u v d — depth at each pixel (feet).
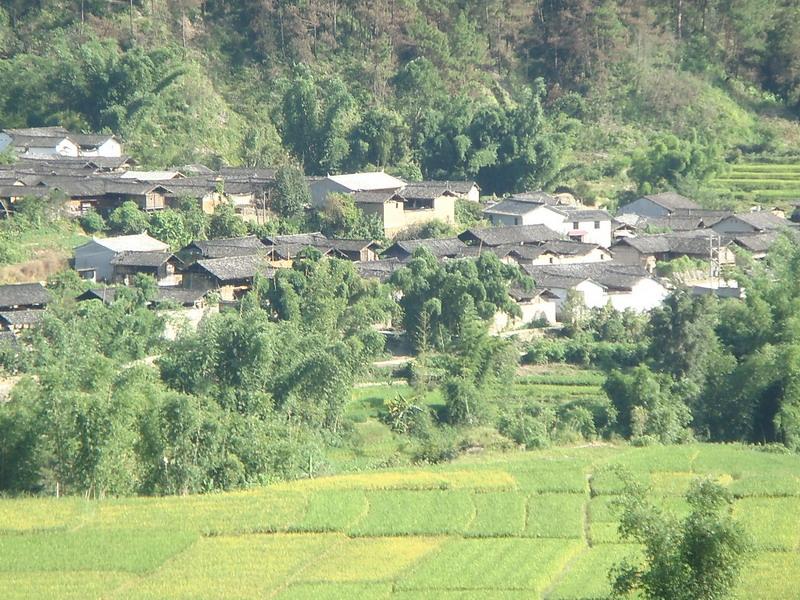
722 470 611.06
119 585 453.58
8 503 536.01
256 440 611.06
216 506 539.29
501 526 521.24
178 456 586.04
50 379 593.83
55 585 452.35
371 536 511.40
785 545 497.87
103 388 597.93
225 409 645.51
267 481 600.39
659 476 599.98
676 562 389.60
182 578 461.37
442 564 479.00
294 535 510.17
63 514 522.47
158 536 500.74
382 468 634.84
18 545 489.67
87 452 562.66
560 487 576.20
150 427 582.35
